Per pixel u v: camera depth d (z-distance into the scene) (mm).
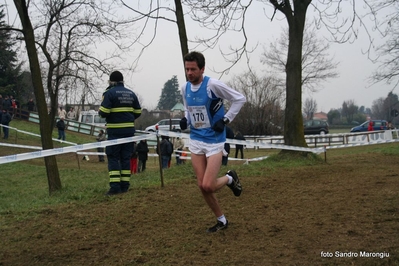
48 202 7426
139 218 5898
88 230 5488
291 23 12562
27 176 15445
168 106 65250
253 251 4492
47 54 13664
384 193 6605
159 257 4465
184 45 11062
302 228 5160
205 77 4738
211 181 4715
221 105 4762
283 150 12445
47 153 7199
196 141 4836
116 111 7574
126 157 7766
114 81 7691
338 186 7473
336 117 80438
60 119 25844
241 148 19922
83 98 14922
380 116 79188
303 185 7801
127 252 4648
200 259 4348
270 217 5695
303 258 4246
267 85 36906
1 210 6914
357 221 5285
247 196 7039
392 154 14539
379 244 4484
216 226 5188
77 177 14469
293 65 12586
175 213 6082
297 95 12594
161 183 8055
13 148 22359
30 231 5523
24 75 33938
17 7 8742
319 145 27188
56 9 13000
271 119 36938
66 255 4637
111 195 7461
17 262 4488
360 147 25359
